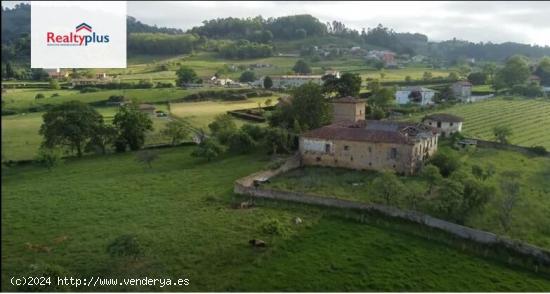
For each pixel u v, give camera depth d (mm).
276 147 88750
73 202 64438
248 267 44844
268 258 46531
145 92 181250
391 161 75375
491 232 52469
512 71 176750
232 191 66688
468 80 192875
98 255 47625
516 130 109688
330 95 133000
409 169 74000
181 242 50062
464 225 54188
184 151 97625
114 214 59250
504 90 171125
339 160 79875
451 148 91562
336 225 54344
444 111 136125
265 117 122875
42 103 155875
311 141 82000
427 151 82062
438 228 52562
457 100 154250
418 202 59781
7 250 49219
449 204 56094
